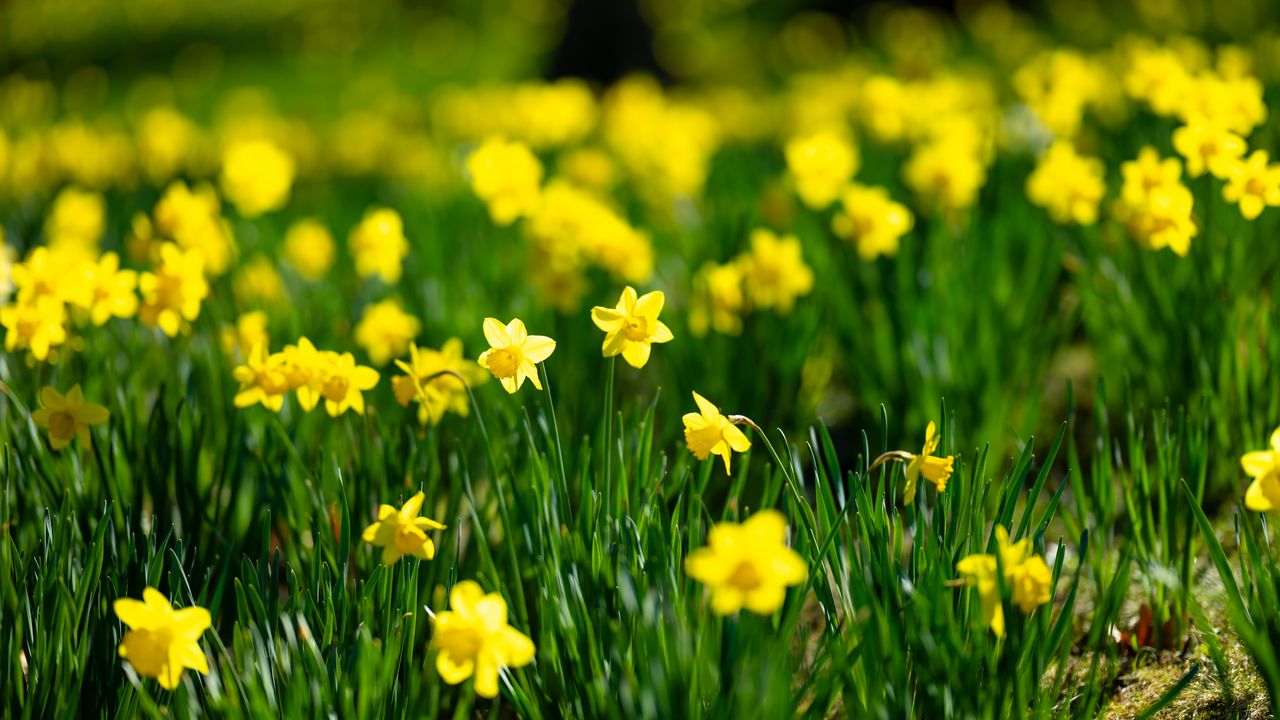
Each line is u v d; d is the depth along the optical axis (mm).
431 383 3709
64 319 4266
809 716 2738
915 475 2926
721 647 2691
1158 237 4109
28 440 3604
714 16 23578
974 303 4926
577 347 5191
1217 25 12219
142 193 8875
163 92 20281
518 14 27500
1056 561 2805
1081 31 14344
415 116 14336
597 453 3791
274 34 27688
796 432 4965
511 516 3629
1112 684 3350
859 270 5508
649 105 9438
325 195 9234
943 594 2672
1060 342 4789
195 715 2715
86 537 3525
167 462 3787
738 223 6012
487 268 6059
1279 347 3975
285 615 2799
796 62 18047
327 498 3924
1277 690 2689
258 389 3389
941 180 5812
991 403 4516
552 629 2900
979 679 2725
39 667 2863
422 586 3428
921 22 16031
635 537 2953
